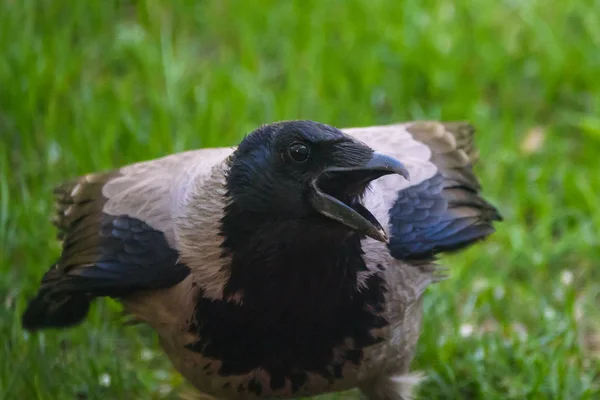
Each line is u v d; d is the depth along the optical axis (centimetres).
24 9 1241
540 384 866
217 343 695
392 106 1189
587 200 1066
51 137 1103
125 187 746
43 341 891
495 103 1209
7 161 1088
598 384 892
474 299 961
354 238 675
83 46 1250
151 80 1192
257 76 1210
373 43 1246
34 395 853
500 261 1017
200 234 680
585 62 1222
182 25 1298
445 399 877
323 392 742
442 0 1298
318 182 641
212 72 1205
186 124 1121
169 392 893
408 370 786
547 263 1014
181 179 720
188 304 693
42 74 1173
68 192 795
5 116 1138
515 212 1055
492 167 1094
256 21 1288
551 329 922
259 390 721
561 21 1281
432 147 822
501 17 1291
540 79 1223
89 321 927
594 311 962
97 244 729
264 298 673
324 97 1181
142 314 731
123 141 1107
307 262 664
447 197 784
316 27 1257
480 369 888
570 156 1148
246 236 662
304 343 693
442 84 1201
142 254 704
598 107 1172
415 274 746
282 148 641
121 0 1323
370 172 638
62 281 738
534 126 1178
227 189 664
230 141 1104
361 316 696
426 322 913
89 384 868
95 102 1157
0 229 985
